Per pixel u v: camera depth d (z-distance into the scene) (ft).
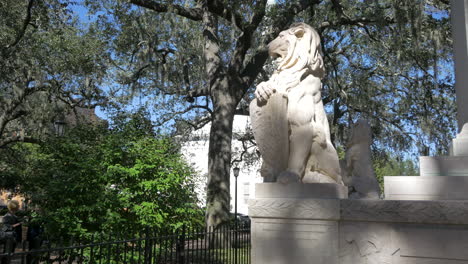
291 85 18.44
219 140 55.83
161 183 28.99
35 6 55.72
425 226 14.56
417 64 63.52
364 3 55.36
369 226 15.46
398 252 14.83
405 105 70.23
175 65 68.39
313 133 18.01
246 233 31.12
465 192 14.75
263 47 56.29
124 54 67.26
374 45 69.72
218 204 53.83
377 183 19.84
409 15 48.01
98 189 27.73
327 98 74.28
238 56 57.88
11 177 62.18
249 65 58.80
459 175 15.39
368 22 59.57
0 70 59.93
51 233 25.79
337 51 74.23
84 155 29.55
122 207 27.94
